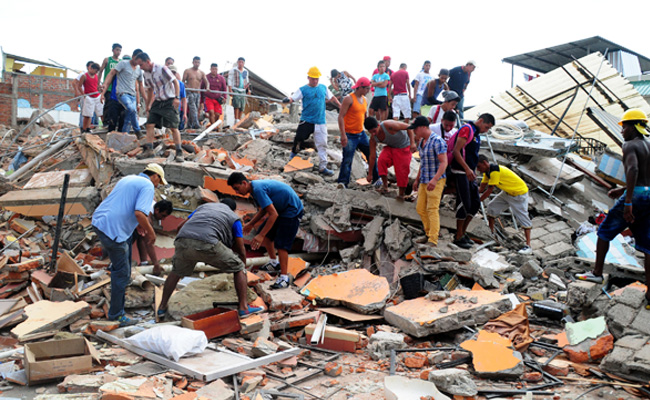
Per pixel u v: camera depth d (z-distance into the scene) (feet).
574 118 49.19
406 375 14.64
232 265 16.79
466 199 22.12
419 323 16.87
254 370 14.17
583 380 14.15
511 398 13.19
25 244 24.32
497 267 21.84
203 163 27.20
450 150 22.56
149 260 21.77
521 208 24.81
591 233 26.32
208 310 16.97
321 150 28.81
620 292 17.71
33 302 19.02
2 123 57.93
